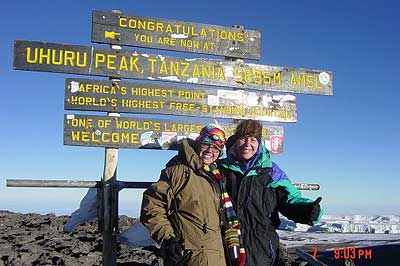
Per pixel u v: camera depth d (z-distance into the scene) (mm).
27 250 4621
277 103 3717
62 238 5273
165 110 3377
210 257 2104
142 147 3301
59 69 3146
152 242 3354
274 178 2420
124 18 3326
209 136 2256
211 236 2146
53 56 3141
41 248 4734
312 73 3844
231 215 2258
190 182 2172
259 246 2309
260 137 2441
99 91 3227
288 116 3744
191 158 2213
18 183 2980
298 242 6496
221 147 2277
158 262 4156
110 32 3279
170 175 2203
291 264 4309
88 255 4488
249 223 2334
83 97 3189
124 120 3277
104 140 3219
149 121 3334
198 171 2207
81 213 3301
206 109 3490
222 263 2154
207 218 2154
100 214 3180
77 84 3184
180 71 3439
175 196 2180
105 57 3252
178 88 3426
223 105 3543
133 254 4555
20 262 4234
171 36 3441
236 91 3590
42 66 3111
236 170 2400
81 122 3182
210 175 2254
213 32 3572
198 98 3475
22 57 3080
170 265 2096
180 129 3412
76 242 5059
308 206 2307
